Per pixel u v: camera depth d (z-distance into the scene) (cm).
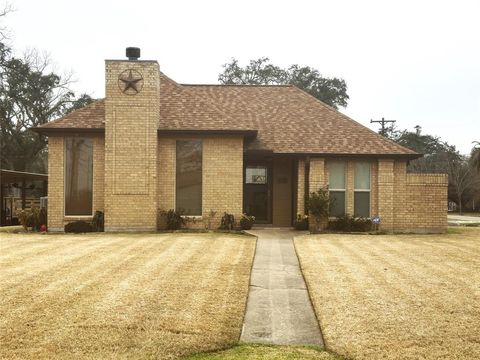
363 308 763
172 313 731
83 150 1898
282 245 1483
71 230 1811
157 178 1866
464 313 736
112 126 1823
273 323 723
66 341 619
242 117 2236
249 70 5588
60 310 731
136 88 1825
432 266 1098
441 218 1972
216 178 1903
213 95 2419
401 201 1983
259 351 612
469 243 1524
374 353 594
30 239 1531
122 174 1825
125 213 1823
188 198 1900
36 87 4812
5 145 4738
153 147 1828
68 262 1101
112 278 938
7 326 664
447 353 590
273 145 2030
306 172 2039
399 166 1994
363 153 1977
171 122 1900
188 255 1220
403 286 899
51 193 1884
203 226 1894
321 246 1437
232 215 1883
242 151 1912
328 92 5153
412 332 658
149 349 602
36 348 597
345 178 2011
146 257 1180
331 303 794
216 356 594
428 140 6738
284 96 2422
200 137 1900
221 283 920
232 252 1288
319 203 1917
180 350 604
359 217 1994
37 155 5181
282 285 949
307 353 605
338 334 658
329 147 2016
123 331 655
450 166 6184
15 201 3098
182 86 2270
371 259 1196
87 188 1897
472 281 941
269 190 2178
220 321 705
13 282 894
